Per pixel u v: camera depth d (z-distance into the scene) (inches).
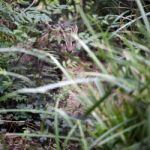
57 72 279.0
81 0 366.3
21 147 231.5
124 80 108.4
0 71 251.3
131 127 104.6
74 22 339.3
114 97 115.4
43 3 342.0
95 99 119.7
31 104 254.4
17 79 262.1
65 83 119.3
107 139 106.9
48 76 275.9
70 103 225.1
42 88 118.6
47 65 275.4
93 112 117.3
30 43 278.5
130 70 115.7
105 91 118.7
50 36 287.4
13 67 265.7
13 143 233.8
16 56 273.4
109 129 111.0
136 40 152.4
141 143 101.5
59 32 293.3
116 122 111.2
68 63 249.9
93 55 119.3
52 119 238.1
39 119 249.6
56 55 266.1
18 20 301.0
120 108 111.7
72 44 279.6
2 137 235.3
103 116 116.5
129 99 109.0
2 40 281.9
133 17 328.2
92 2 380.2
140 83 107.1
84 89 134.7
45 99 254.5
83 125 130.4
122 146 109.0
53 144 228.2
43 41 283.3
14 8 313.0
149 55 119.3
